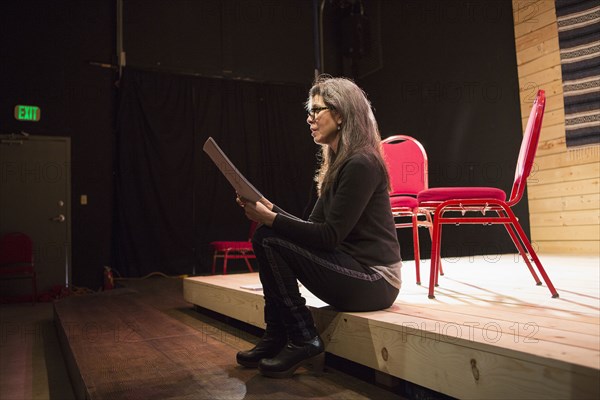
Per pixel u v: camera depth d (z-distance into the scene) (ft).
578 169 13.89
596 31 13.03
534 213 15.39
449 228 16.08
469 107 15.76
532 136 5.51
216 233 20.02
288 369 4.44
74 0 18.58
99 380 4.80
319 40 22.03
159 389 4.40
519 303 5.19
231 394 4.14
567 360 2.62
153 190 19.15
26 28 17.85
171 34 19.72
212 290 8.13
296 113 21.68
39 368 8.20
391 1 19.16
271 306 4.85
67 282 17.88
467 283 7.27
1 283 17.06
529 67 15.42
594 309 4.70
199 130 20.04
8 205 17.34
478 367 3.17
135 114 19.02
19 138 17.54
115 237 18.65
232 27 20.76
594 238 13.56
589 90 13.25
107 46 18.99
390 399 3.93
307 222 4.34
